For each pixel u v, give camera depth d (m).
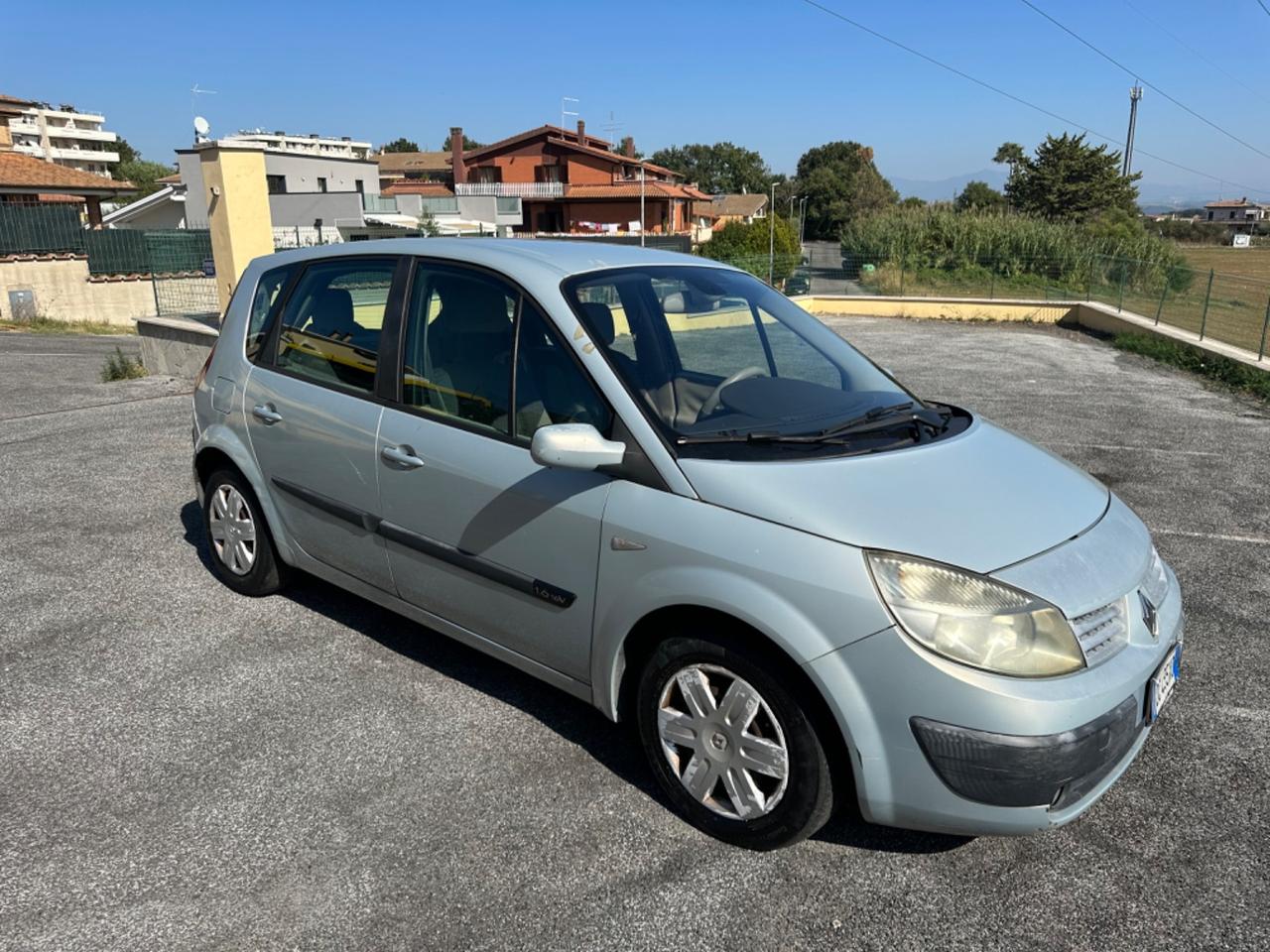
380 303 3.58
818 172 92.00
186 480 6.34
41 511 5.66
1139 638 2.54
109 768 3.06
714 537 2.54
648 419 2.77
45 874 2.56
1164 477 7.02
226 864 2.61
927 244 26.86
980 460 2.92
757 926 2.40
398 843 2.71
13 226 23.31
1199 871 2.65
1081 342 17.55
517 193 61.22
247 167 11.44
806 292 23.95
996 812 2.31
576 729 3.34
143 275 25.64
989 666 2.28
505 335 3.16
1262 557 5.24
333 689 3.59
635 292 3.26
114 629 4.08
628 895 2.51
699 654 2.65
